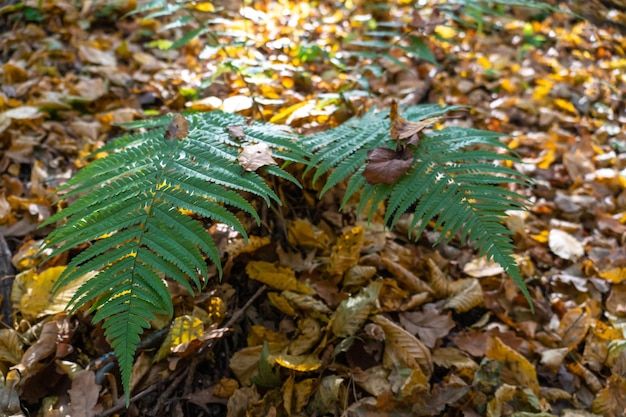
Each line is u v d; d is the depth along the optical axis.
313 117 2.46
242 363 1.87
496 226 1.63
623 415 1.92
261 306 2.07
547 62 3.95
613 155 3.13
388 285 2.13
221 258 2.06
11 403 1.69
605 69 3.95
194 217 2.13
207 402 1.80
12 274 2.11
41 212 2.31
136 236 1.50
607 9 4.53
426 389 1.83
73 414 1.69
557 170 3.01
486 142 1.85
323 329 1.95
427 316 2.08
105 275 1.45
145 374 1.82
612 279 2.38
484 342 2.04
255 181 1.66
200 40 3.57
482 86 3.64
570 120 3.38
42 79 3.02
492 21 4.34
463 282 2.22
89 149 2.64
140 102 2.99
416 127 1.85
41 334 1.86
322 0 4.35
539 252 2.51
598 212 2.76
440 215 1.68
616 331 2.15
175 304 1.95
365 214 2.37
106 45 3.38
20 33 3.34
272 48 3.28
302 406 1.80
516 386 1.92
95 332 1.89
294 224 2.18
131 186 1.62
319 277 2.13
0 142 2.63
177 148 1.78
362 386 1.86
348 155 1.95
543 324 2.22
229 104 2.31
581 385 2.03
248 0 4.03
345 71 3.32
